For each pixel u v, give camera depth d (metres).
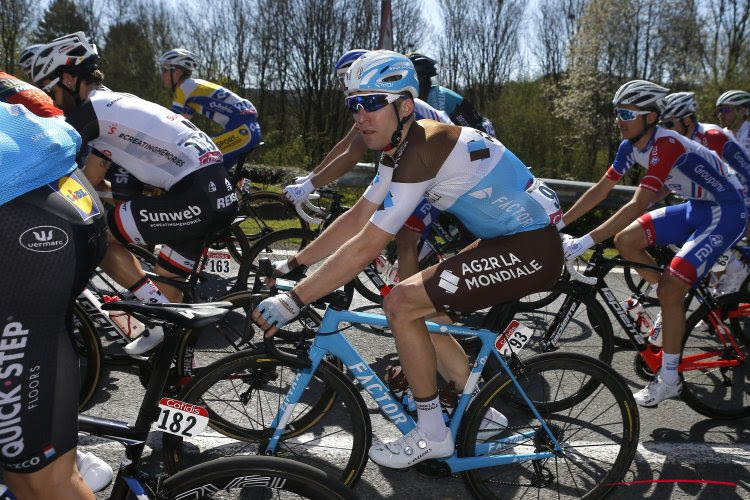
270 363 2.04
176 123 2.82
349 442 2.55
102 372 2.64
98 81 2.81
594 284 3.04
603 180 3.70
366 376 2.12
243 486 1.51
